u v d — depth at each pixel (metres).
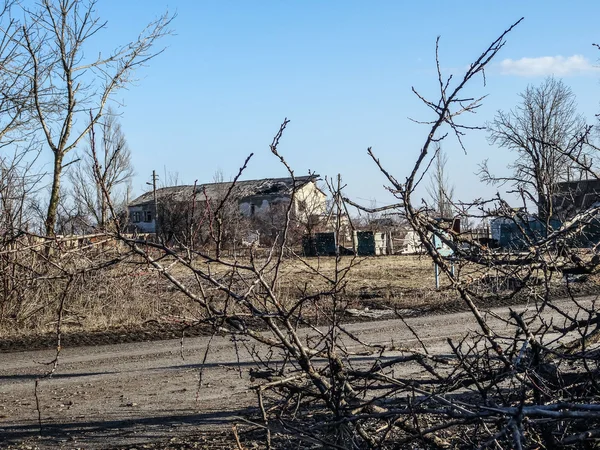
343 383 5.00
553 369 5.25
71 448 6.67
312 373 5.01
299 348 5.00
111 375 10.24
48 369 10.85
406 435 5.45
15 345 13.09
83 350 12.52
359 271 26.53
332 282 5.49
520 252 5.61
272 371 5.68
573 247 6.01
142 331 14.00
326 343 5.24
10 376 10.45
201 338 13.29
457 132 4.98
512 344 5.27
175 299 14.57
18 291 13.62
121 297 14.81
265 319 5.00
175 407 8.08
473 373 5.07
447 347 10.89
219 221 5.03
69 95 19.41
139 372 10.37
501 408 3.65
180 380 9.63
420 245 6.07
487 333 5.20
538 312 5.38
